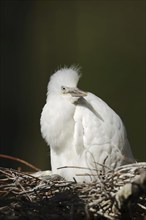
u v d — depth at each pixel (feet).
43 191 25.26
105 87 63.26
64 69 31.22
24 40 58.59
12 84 57.47
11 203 24.86
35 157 57.11
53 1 62.08
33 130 57.98
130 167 24.48
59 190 25.22
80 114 29.27
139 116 63.16
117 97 63.36
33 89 58.85
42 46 60.95
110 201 23.94
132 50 64.75
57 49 61.98
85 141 28.78
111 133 29.04
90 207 24.12
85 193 24.52
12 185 25.72
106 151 28.76
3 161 54.85
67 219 24.22
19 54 58.13
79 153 28.94
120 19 65.21
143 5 65.72
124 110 63.31
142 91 63.82
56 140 29.55
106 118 29.22
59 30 62.54
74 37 63.31
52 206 24.40
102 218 24.34
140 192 22.76
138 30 65.31
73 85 30.19
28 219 24.29
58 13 62.59
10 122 56.80
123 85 63.52
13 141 56.54
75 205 24.21
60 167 27.71
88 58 63.36
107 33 64.75
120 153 28.91
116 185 24.03
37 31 60.29
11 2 57.57
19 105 57.57
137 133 62.90
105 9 65.10
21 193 25.09
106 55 63.82
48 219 24.25
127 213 23.97
